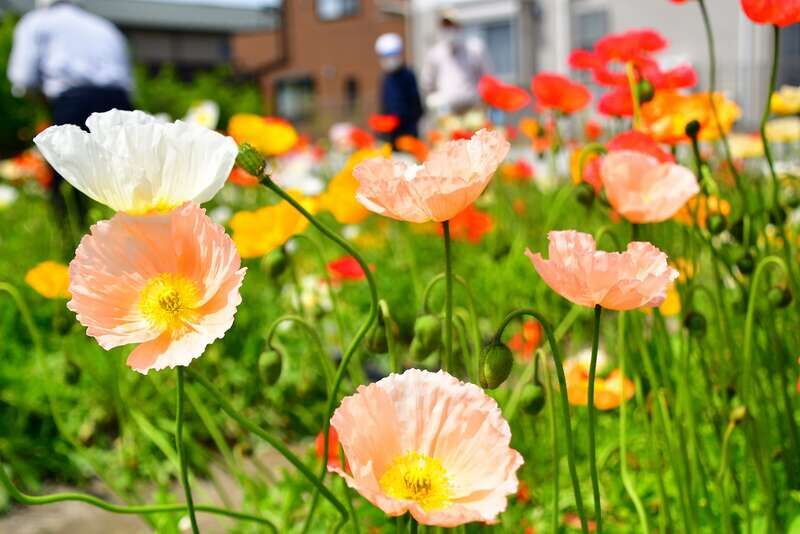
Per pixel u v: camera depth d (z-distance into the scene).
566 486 0.92
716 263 0.77
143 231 0.47
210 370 1.37
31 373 1.42
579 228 1.28
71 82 2.48
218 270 0.46
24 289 1.74
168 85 7.07
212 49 14.43
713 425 0.81
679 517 0.77
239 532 0.90
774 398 0.80
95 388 1.34
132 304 0.47
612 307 0.50
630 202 0.64
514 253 1.49
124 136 0.50
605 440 0.95
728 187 1.13
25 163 3.26
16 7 11.16
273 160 1.83
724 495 0.69
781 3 0.69
